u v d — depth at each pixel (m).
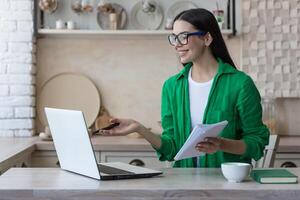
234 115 2.33
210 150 1.98
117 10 4.11
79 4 4.04
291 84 4.05
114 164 2.22
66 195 1.72
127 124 2.19
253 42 4.06
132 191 1.72
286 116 4.13
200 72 2.40
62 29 3.95
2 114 3.97
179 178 1.95
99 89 4.15
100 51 4.16
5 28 3.96
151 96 4.16
